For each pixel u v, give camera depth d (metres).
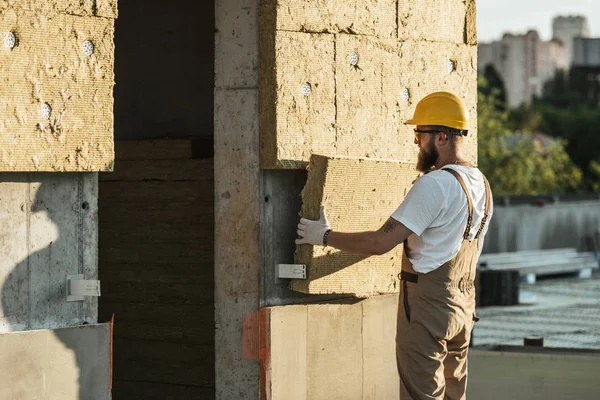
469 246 5.78
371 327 7.05
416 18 7.07
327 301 6.81
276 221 6.48
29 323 5.32
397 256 6.83
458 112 5.86
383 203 6.62
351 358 6.90
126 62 8.23
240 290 6.42
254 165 6.36
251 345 6.38
